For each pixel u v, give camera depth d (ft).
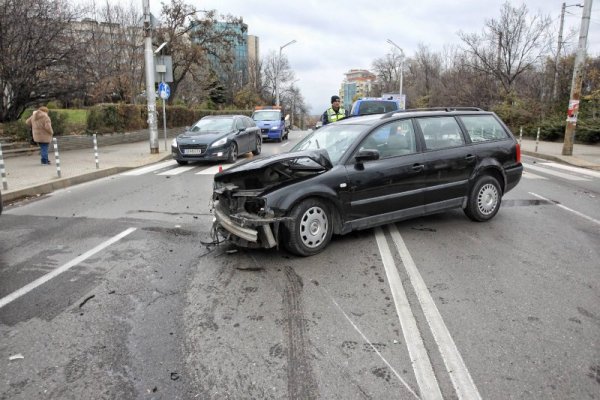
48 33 50.67
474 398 8.76
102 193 30.55
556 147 65.36
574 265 15.87
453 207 20.65
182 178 36.86
